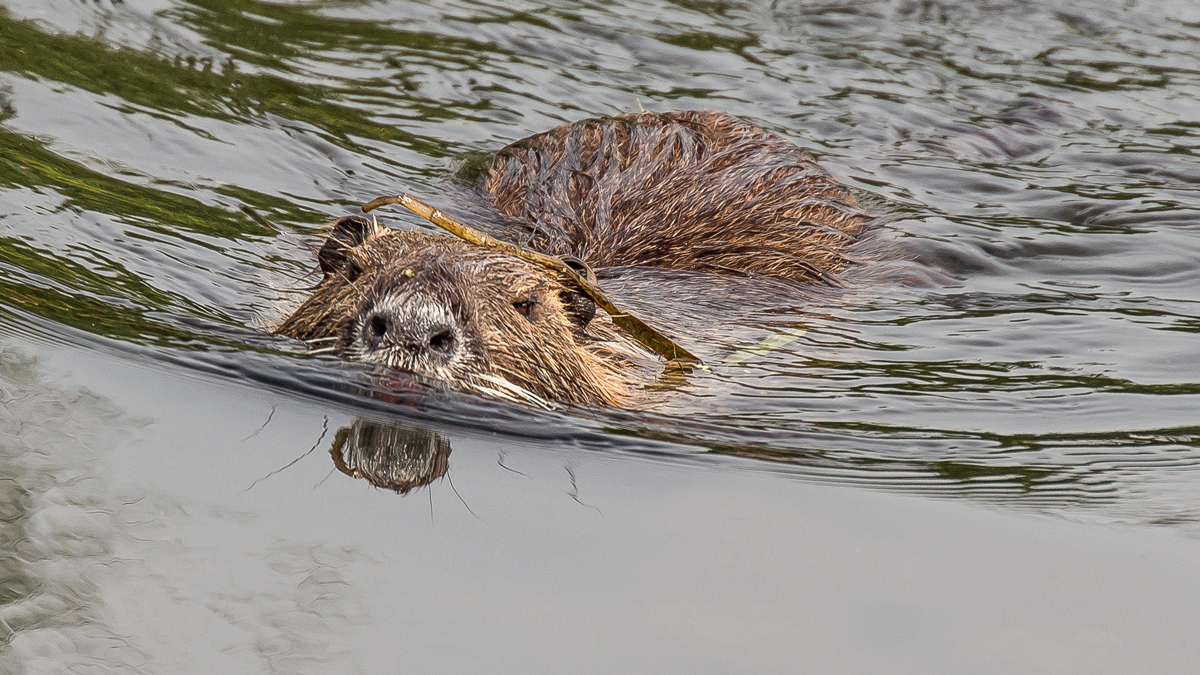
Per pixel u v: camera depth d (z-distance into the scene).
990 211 14.08
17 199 11.15
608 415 8.74
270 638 5.87
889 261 12.58
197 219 11.63
